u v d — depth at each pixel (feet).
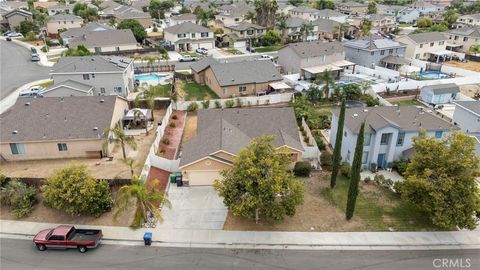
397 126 125.90
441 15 478.18
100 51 291.79
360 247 93.30
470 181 93.25
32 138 128.06
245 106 195.42
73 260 87.97
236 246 93.20
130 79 215.72
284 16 384.68
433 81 226.38
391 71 245.45
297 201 94.38
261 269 85.46
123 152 128.57
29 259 88.43
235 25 367.86
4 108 180.04
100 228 99.09
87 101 143.74
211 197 113.91
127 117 156.35
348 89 202.90
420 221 103.81
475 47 301.02
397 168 131.44
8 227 99.91
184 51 322.14
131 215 104.22
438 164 96.58
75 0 595.06
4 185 110.42
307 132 156.66
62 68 196.24
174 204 110.01
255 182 94.53
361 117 135.23
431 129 130.52
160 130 150.20
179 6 593.83
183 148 131.75
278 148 125.80
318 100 202.49
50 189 98.37
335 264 87.25
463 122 156.46
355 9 558.15
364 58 269.03
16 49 309.63
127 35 306.35
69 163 129.59
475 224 93.50
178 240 95.04
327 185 121.60
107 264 86.69
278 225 101.09
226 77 205.67
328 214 106.11
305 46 254.47
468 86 229.04
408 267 86.79
